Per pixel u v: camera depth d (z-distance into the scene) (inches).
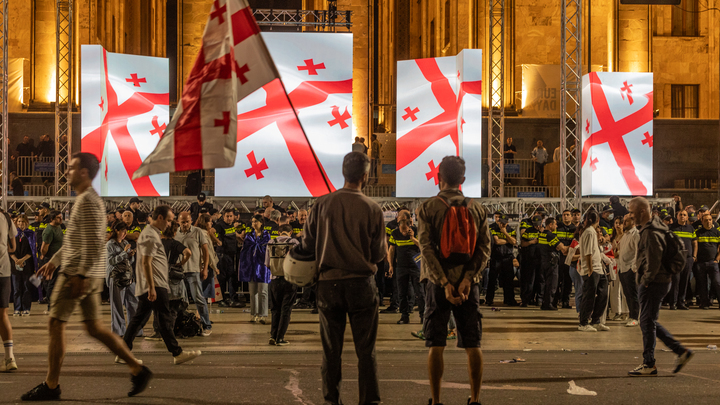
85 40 968.9
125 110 684.7
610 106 708.7
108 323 418.3
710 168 964.6
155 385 237.5
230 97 198.5
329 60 678.5
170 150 198.2
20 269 461.1
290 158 670.5
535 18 973.2
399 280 426.3
